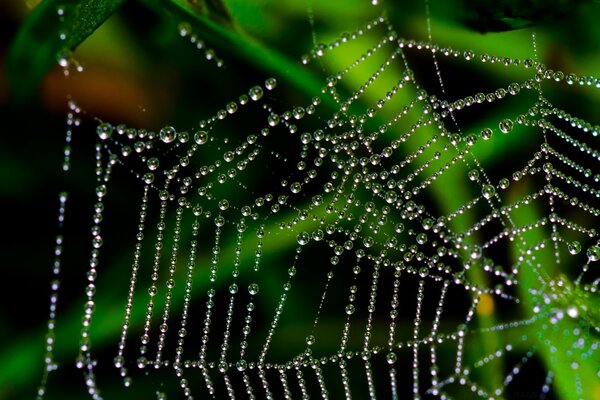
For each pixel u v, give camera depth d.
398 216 0.28
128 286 0.28
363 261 0.28
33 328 0.27
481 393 0.28
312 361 0.28
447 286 0.28
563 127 0.28
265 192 0.28
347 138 0.28
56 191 0.28
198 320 0.28
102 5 0.27
